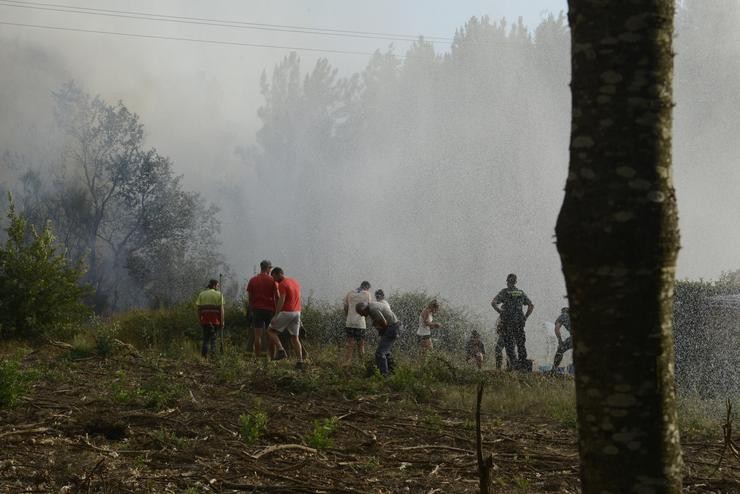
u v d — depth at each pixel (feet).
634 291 14.32
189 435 38.40
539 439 42.70
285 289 76.43
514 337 82.99
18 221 89.30
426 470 34.47
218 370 62.59
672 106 14.89
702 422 49.52
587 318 14.61
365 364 67.97
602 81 14.62
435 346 104.47
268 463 33.78
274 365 66.80
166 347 87.66
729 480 33.14
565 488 32.01
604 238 14.38
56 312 86.94
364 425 44.62
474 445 40.09
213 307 78.23
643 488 14.25
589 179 14.64
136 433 37.63
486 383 65.57
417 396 56.95
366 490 30.22
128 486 28.84
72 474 29.58
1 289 85.20
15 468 30.04
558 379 70.85
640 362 14.32
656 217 14.40
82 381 55.01
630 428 14.29
